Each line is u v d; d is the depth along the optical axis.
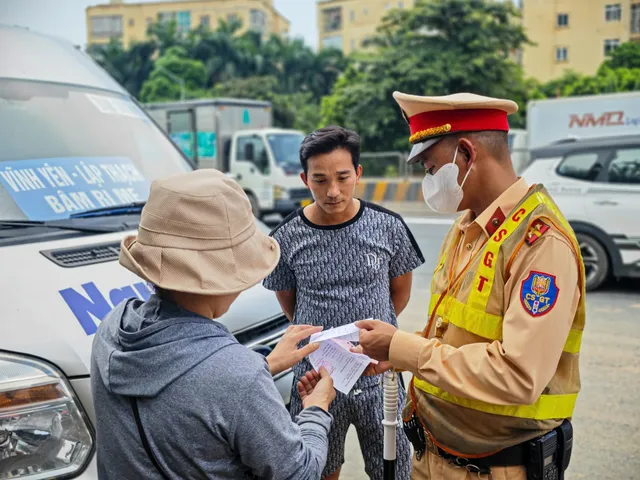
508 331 1.49
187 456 1.27
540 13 36.22
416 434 1.85
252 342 2.40
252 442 1.28
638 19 34.69
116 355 1.32
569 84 28.62
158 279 1.31
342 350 1.88
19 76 2.99
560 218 1.57
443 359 1.56
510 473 1.64
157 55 47.91
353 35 57.19
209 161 15.40
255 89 37.62
